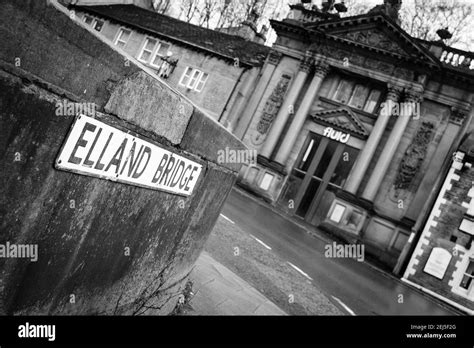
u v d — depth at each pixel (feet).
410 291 43.27
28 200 4.73
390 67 63.36
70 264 6.10
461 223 46.80
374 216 59.98
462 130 59.00
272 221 47.55
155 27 86.84
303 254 36.24
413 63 61.41
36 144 4.51
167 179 8.18
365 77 65.10
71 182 5.34
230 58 76.43
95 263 6.83
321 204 65.26
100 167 5.81
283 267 27.66
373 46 64.03
